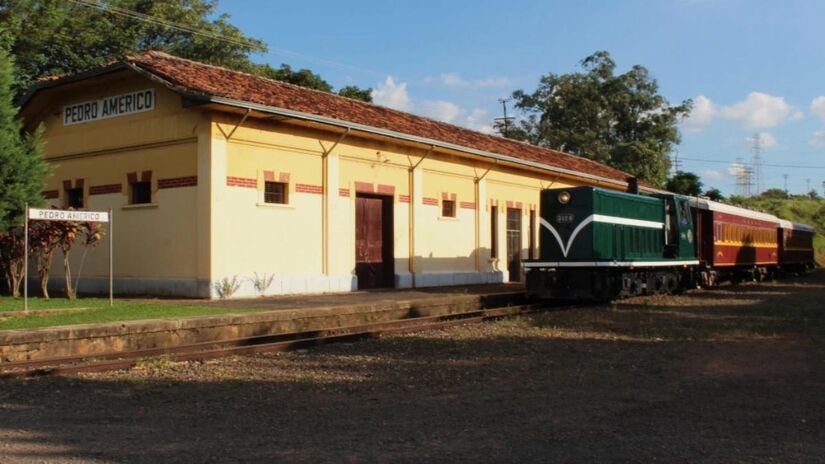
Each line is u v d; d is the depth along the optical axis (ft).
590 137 177.37
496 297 68.03
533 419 24.35
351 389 29.66
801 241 141.18
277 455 20.06
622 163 171.12
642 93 181.98
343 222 68.74
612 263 63.98
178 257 59.57
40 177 58.08
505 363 35.76
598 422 23.86
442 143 76.28
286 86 72.84
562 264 64.80
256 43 123.13
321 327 50.75
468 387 30.01
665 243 77.41
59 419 24.43
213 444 21.18
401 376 32.53
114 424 23.72
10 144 55.67
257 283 60.39
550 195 66.85
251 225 60.23
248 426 23.44
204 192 57.57
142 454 20.11
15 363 34.12
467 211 86.17
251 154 60.44
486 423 23.85
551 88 187.93
